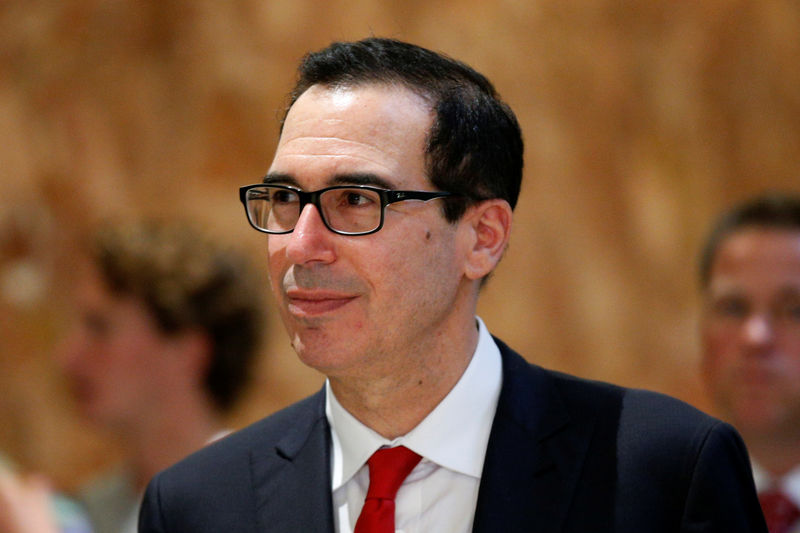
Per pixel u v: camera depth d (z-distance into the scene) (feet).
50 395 65.92
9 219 66.74
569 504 20.93
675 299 72.74
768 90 74.79
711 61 74.59
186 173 68.23
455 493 21.85
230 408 36.45
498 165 22.38
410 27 69.67
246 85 68.69
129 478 37.47
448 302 21.57
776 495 34.58
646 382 71.87
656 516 20.42
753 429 35.47
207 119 68.64
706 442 20.83
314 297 20.63
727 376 36.04
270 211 21.65
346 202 20.76
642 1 73.77
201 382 35.78
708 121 74.33
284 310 21.35
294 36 68.85
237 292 36.29
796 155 74.90
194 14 69.05
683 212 73.36
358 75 21.42
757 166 74.49
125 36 68.74
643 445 21.21
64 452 65.36
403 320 20.83
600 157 72.54
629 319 72.13
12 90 67.72
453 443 21.99
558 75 72.13
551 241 71.67
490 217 22.31
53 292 66.85
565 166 72.08
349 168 20.39
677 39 73.92
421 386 21.83
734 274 36.24
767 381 35.22
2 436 65.46
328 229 20.49
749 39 75.05
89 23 68.49
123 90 68.44
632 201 72.64
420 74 21.76
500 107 22.79
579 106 72.38
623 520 20.44
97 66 68.39
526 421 22.17
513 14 71.56
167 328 35.35
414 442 21.91
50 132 67.67
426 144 21.13
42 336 66.33
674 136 73.56
